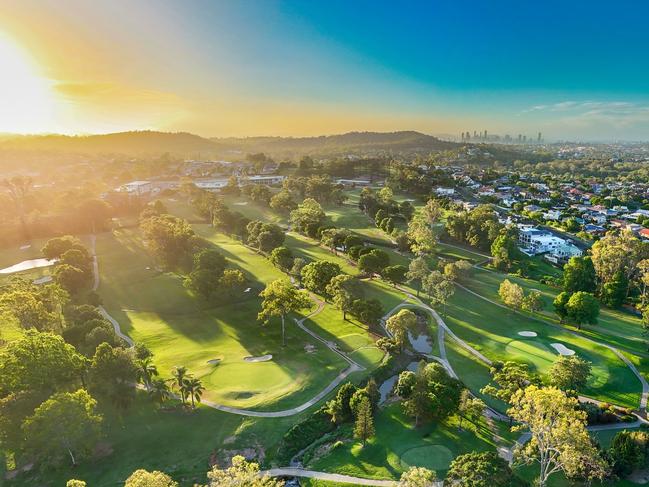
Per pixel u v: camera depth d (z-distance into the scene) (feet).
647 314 294.46
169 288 368.07
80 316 267.59
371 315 295.69
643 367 251.60
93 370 203.21
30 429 163.63
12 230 511.81
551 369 223.71
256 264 436.35
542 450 146.92
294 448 191.93
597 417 203.62
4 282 377.71
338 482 169.58
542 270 460.96
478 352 274.98
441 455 180.96
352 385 220.02
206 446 188.96
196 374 241.55
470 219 529.04
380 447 189.16
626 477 165.58
